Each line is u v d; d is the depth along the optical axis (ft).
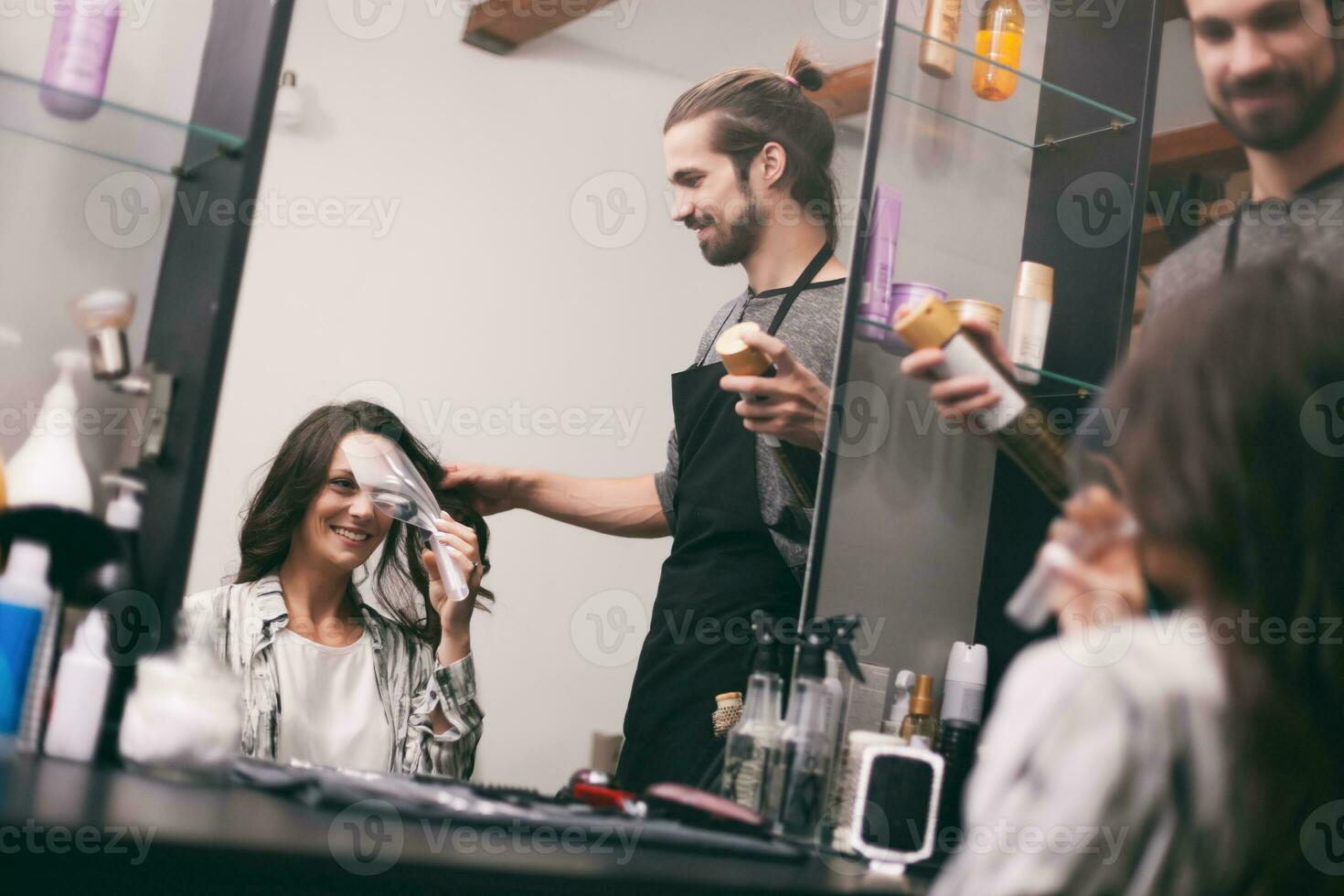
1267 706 2.50
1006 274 5.87
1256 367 2.66
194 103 4.37
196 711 3.55
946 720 4.87
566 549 9.45
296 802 3.43
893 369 5.40
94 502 4.07
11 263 4.11
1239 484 2.61
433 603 6.58
